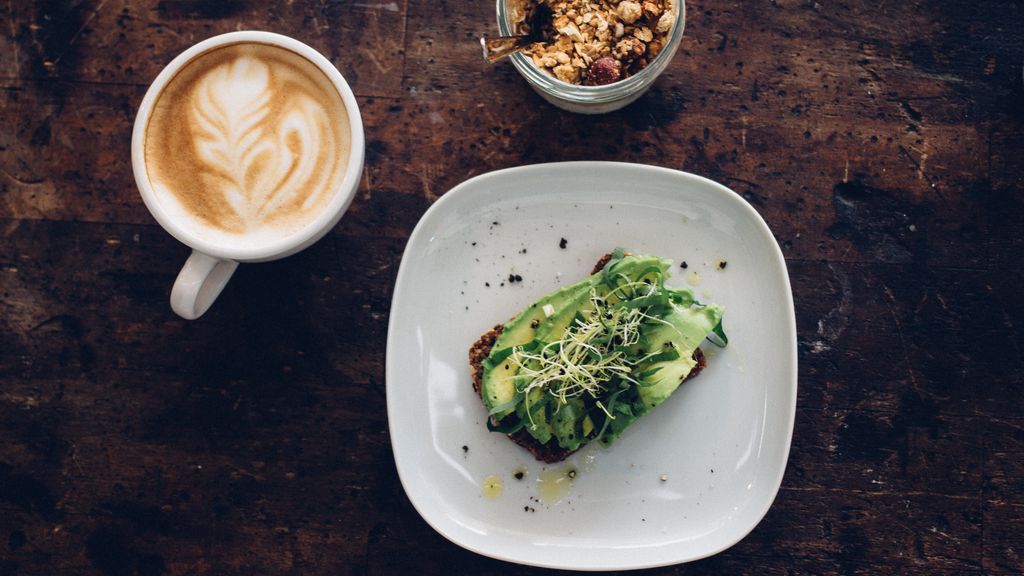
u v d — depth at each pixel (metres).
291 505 0.64
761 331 0.61
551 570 0.63
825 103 0.64
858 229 0.64
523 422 0.59
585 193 0.62
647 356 0.59
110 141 0.64
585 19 0.59
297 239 0.58
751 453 0.61
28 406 0.64
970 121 0.64
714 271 0.62
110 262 0.64
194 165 0.59
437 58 0.64
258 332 0.64
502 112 0.64
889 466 0.64
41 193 0.64
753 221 0.61
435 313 0.62
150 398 0.64
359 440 0.64
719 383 0.62
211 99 0.59
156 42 0.64
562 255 0.62
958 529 0.63
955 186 0.64
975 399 0.64
